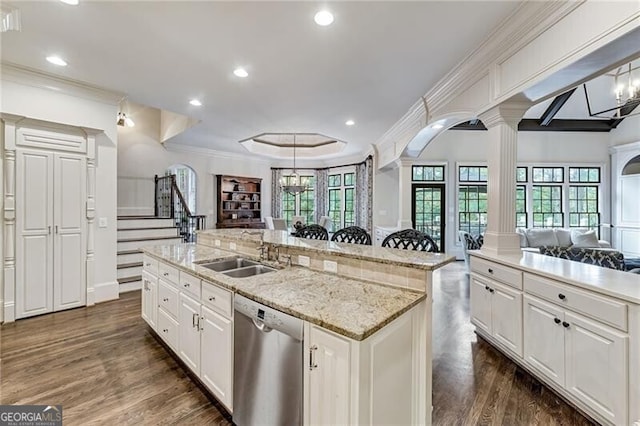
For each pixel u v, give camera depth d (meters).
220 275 2.09
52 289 3.57
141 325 3.29
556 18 2.04
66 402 2.02
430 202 7.84
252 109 4.49
